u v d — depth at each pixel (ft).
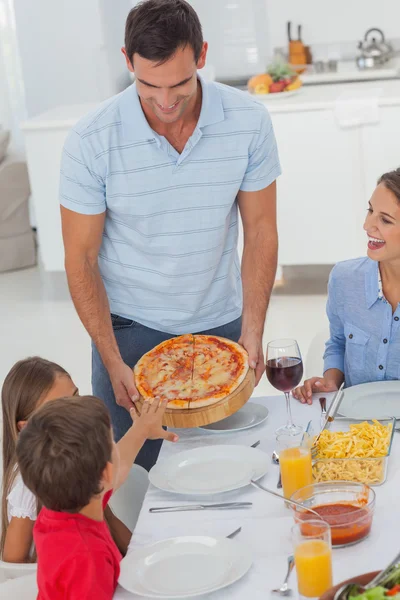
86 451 5.02
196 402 6.72
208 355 7.33
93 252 7.86
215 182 7.66
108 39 22.58
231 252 8.24
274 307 17.63
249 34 22.62
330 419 6.79
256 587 4.90
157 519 5.78
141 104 7.34
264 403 7.58
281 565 5.08
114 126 7.38
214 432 7.06
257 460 6.38
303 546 4.60
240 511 5.77
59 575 5.05
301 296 18.17
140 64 6.53
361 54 21.01
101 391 8.42
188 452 6.57
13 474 6.66
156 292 8.05
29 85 23.16
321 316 16.81
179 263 7.88
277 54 22.61
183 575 5.03
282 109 16.92
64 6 22.21
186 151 7.45
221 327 8.38
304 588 4.62
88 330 7.88
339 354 8.55
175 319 8.15
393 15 21.72
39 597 5.22
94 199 7.66
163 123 7.33
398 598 3.93
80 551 5.06
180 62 6.51
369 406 7.16
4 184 21.67
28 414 6.81
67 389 6.97
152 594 4.83
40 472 5.02
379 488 5.82
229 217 8.07
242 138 7.63
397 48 21.85
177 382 7.04
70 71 22.84
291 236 17.74
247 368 7.14
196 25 6.61
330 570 4.62
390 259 7.57
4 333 17.52
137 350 8.27
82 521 5.22
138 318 8.21
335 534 5.12
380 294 7.95
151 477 6.30
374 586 4.09
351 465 5.94
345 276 8.20
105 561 5.13
